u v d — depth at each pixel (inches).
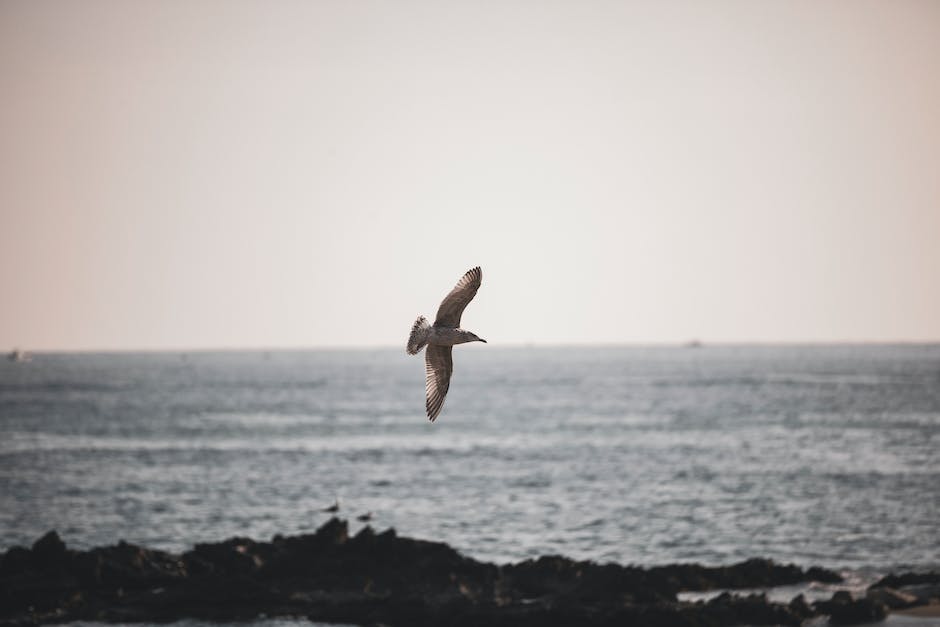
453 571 1707.7
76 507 2598.4
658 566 1763.0
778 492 2677.2
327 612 1573.6
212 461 3513.8
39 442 4220.0
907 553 1990.7
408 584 1680.6
